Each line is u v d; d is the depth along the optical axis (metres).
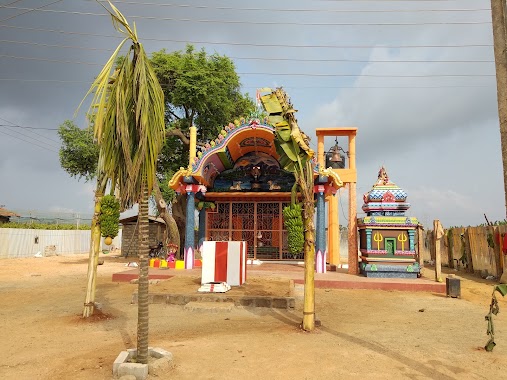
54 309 8.92
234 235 18.94
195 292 9.83
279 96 7.82
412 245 13.56
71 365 4.97
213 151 15.51
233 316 8.23
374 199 14.32
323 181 14.86
